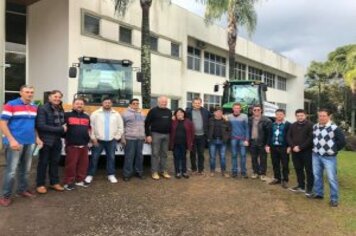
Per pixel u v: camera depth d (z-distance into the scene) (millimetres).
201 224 6352
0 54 12844
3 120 6793
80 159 8180
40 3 17562
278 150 9023
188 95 27516
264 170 9625
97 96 10531
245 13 23469
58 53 16703
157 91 22391
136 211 6816
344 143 7613
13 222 6113
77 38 16672
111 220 6352
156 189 8250
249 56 36500
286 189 8812
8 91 17531
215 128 9836
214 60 31734
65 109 9141
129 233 5871
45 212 6590
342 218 6926
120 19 18969
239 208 7250
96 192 7828
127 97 10750
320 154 7809
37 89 17688
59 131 7582
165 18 23156
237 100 17016
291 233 6141
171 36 23797
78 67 10891
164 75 23062
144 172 9898
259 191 8516
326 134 7734
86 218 6395
